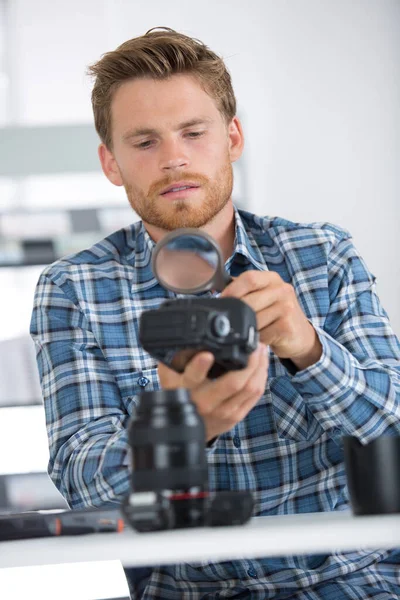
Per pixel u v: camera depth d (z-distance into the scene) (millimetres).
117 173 2275
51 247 3846
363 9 4414
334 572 1788
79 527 1213
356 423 1608
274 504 1909
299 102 4379
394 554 1829
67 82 4207
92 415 1944
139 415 1124
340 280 2090
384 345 2016
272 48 4387
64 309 2088
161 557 996
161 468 1098
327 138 4375
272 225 2193
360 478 1206
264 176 4352
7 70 4207
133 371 2023
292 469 1918
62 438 1916
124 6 4312
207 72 2023
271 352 1974
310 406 1634
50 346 2062
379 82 4395
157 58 1989
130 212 3873
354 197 4352
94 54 4230
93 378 1996
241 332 1189
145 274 2107
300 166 4359
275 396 1947
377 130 4379
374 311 2078
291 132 4371
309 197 4352
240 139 2230
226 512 1086
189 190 1986
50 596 2672
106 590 2756
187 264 1297
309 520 1157
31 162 3885
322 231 2156
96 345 2049
